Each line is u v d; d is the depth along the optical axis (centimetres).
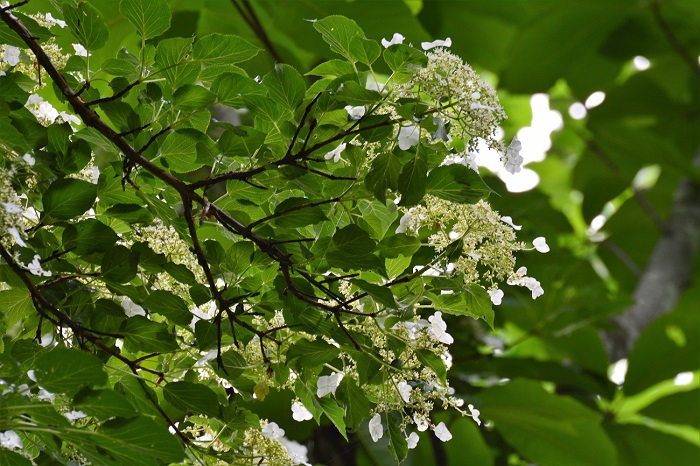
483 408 600
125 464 390
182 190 405
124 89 408
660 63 994
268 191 413
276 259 404
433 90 396
